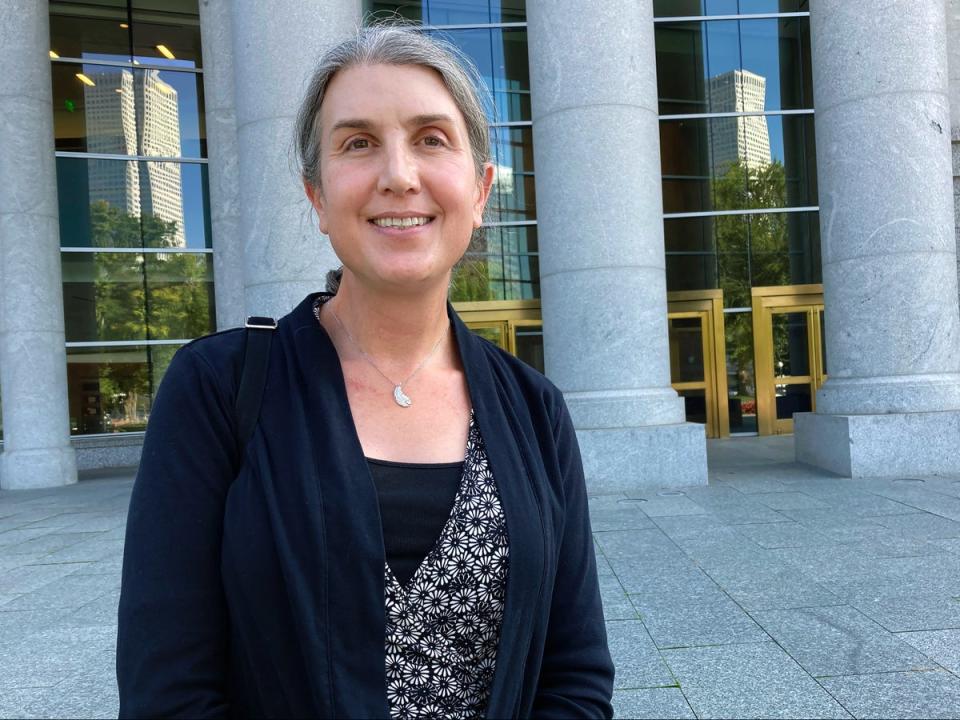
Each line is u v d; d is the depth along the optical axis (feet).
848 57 28.84
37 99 39.81
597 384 27.76
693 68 48.88
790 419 48.67
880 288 28.58
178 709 3.15
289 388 3.64
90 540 23.41
